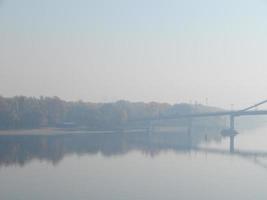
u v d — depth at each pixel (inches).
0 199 2271.2
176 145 4854.8
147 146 4643.2
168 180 2723.9
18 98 7081.7
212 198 2290.8
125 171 3019.2
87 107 7746.1
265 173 2987.2
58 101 7490.2
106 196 2321.6
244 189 2488.9
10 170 3006.9
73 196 2329.0
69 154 3833.7
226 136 6860.2
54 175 2849.4
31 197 2313.0
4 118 6456.7
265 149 4549.7
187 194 2369.6
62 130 6737.2
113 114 7603.4
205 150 4377.5
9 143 4778.5
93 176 2829.7
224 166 3294.8
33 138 5506.9
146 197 2304.4
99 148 4345.5
